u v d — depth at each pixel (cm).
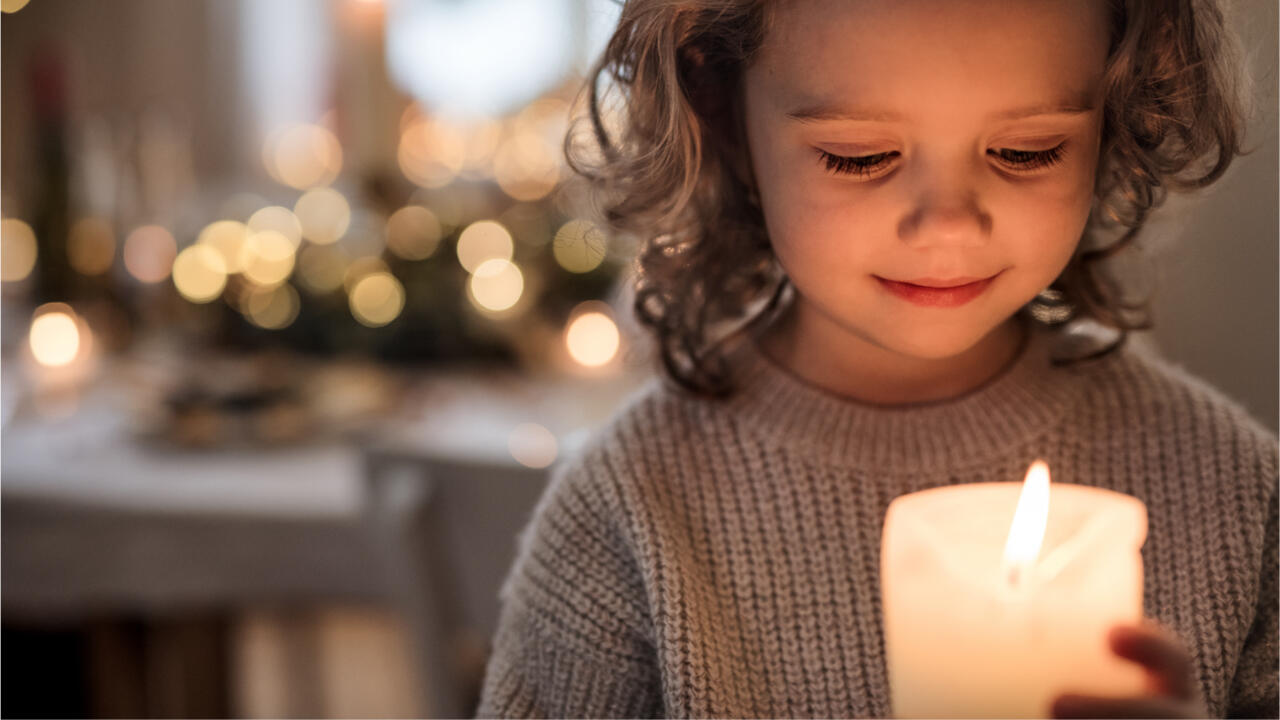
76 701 158
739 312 73
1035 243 56
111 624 144
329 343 169
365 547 116
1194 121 64
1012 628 42
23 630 156
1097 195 66
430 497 106
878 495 65
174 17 336
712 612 65
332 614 143
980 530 47
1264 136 72
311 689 140
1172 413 66
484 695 68
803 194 58
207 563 118
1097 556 44
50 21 331
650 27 65
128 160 237
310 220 270
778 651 65
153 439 133
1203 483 64
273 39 339
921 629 43
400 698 137
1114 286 71
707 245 71
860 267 57
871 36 55
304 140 335
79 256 205
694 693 63
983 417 65
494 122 322
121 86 337
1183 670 42
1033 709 42
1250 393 82
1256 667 63
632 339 84
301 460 128
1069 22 55
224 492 119
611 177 72
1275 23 70
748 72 61
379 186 193
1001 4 54
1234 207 82
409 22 330
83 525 118
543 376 161
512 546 106
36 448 133
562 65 318
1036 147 56
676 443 68
